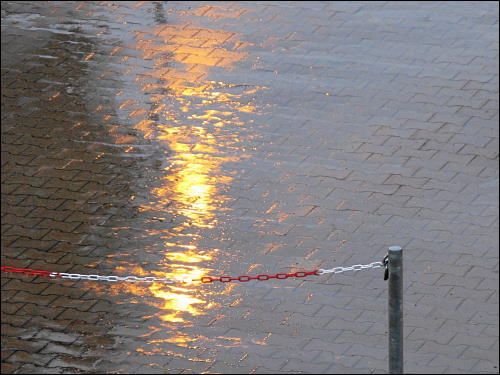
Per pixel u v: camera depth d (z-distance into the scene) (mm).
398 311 24719
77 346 31359
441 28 46125
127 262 34719
